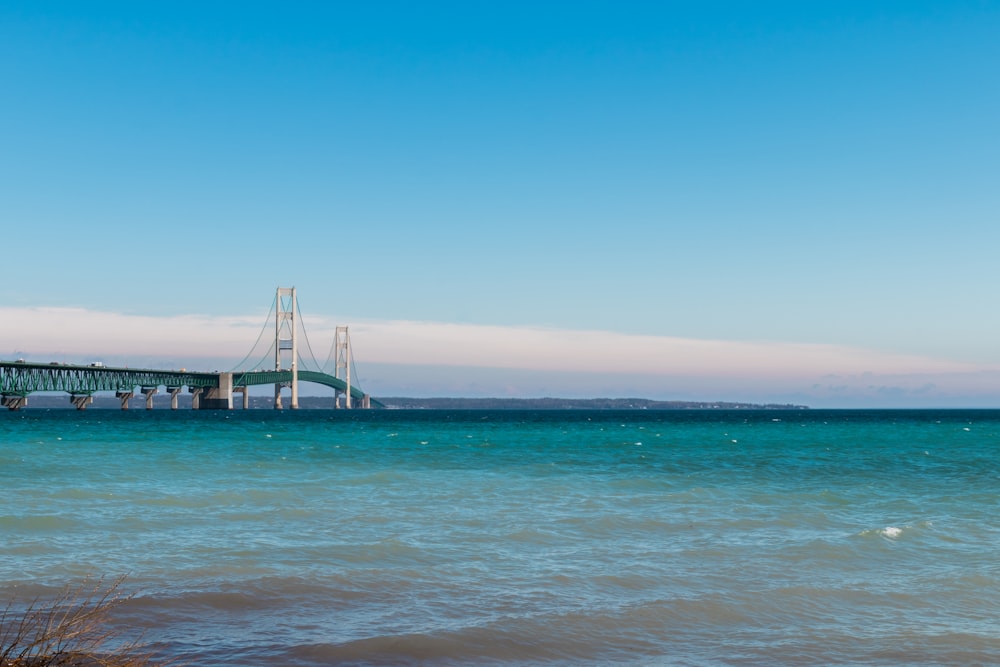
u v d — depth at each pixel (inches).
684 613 525.3
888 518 922.1
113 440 2600.9
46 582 576.1
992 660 445.7
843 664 438.0
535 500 1062.4
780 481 1349.7
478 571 631.8
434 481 1314.0
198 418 6279.5
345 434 3265.3
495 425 4830.2
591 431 3806.6
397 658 432.8
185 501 1008.9
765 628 500.1
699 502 1048.2
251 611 514.9
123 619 491.8
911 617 525.0
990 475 1465.3
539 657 442.9
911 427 4616.1
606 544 748.0
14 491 1088.2
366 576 607.8
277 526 829.2
